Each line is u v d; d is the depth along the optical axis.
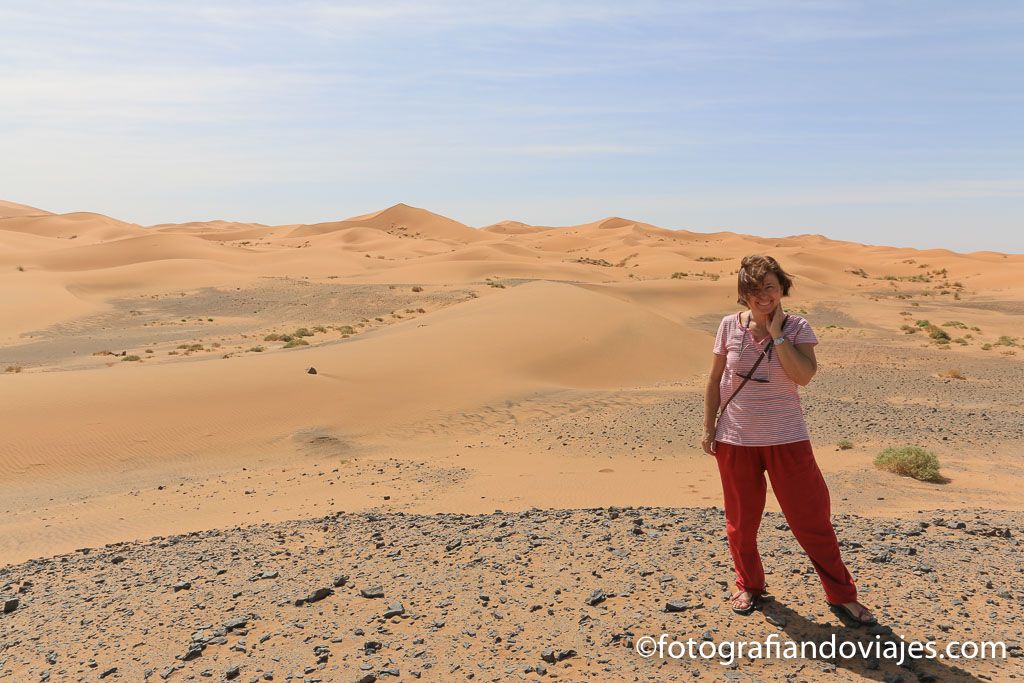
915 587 5.27
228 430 24.78
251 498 17.41
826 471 16.44
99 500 18.14
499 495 15.35
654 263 151.38
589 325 44.28
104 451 22.47
